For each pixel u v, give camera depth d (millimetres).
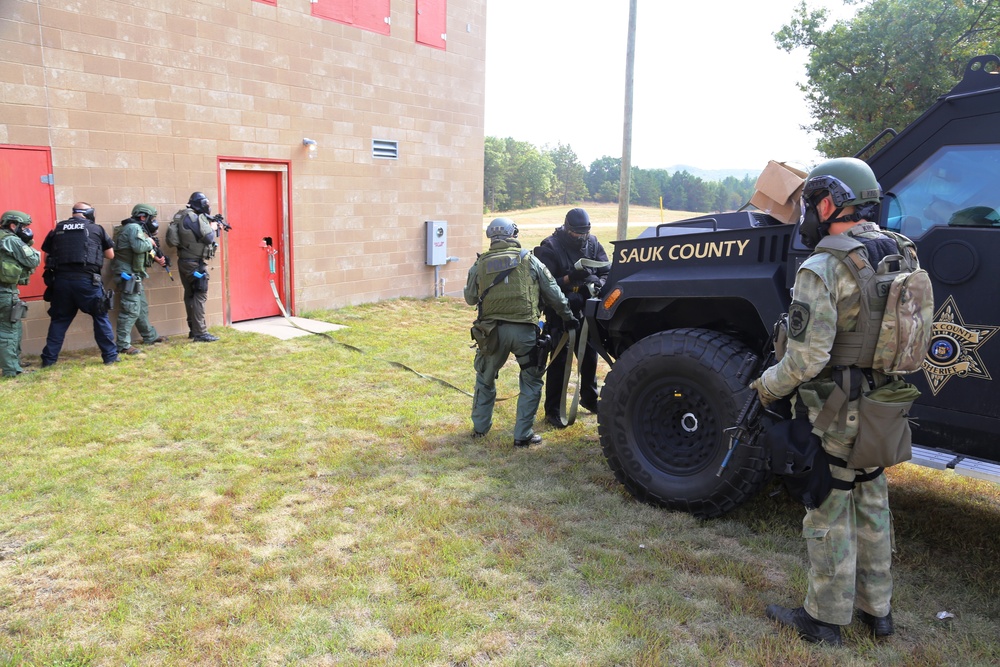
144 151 7844
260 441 5086
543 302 5172
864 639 2812
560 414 5746
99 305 6910
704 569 3350
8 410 5605
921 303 2547
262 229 9367
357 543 3572
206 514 3900
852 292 2508
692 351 3756
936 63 13016
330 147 9977
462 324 9828
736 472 3596
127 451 4828
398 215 11219
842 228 2631
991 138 3043
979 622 2943
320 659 2664
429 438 5195
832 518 2688
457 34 11891
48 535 3617
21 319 6594
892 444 2520
